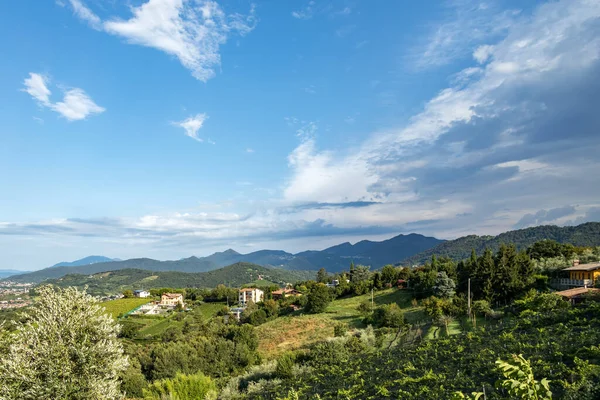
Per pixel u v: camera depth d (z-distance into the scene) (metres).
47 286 20.83
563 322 31.84
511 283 60.38
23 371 18.17
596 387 16.91
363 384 28.77
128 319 123.38
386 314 62.66
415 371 28.36
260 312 98.00
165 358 60.75
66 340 20.06
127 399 44.53
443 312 56.81
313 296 91.81
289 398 28.52
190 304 157.12
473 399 7.23
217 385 46.59
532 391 5.76
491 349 28.75
